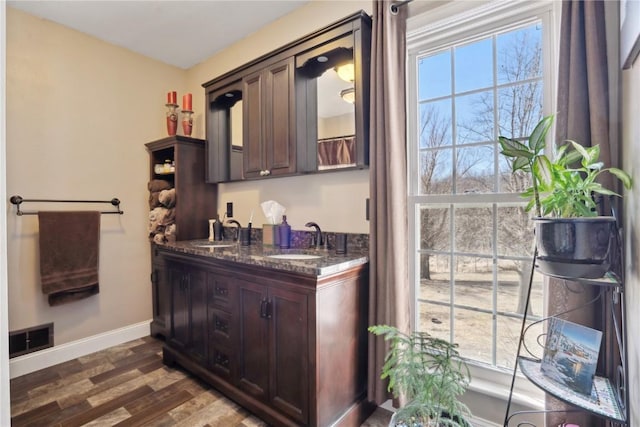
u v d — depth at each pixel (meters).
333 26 1.87
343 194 2.11
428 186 1.85
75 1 2.27
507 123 1.61
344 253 1.97
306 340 1.52
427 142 1.86
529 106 1.55
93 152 2.73
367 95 1.82
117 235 2.88
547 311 1.34
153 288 3.02
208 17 2.49
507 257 1.61
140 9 2.38
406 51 1.77
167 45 2.91
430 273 1.84
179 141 2.84
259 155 2.27
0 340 0.64
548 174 1.18
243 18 2.51
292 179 2.43
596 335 1.12
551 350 1.22
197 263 2.13
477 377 1.66
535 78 1.53
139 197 3.04
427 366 1.30
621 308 1.05
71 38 2.61
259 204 2.70
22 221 2.37
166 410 1.86
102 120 2.79
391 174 1.69
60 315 2.53
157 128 3.18
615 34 1.21
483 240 1.68
